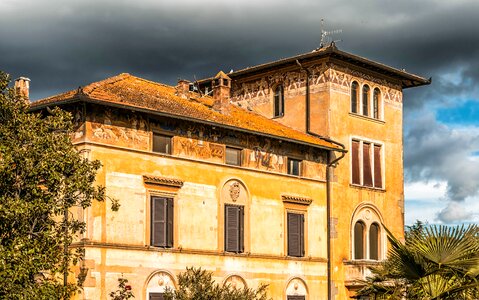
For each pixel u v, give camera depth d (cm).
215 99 4412
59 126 2734
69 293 2622
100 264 3512
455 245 2520
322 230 4600
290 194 4431
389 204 5094
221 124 4003
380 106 5159
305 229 4497
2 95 2697
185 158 3909
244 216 4169
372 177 5003
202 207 3962
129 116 3706
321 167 4662
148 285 3691
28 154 2562
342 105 4862
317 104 4838
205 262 3938
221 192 4066
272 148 4378
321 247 4575
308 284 4456
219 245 4019
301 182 4512
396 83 5300
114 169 3609
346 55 4819
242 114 4669
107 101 3519
